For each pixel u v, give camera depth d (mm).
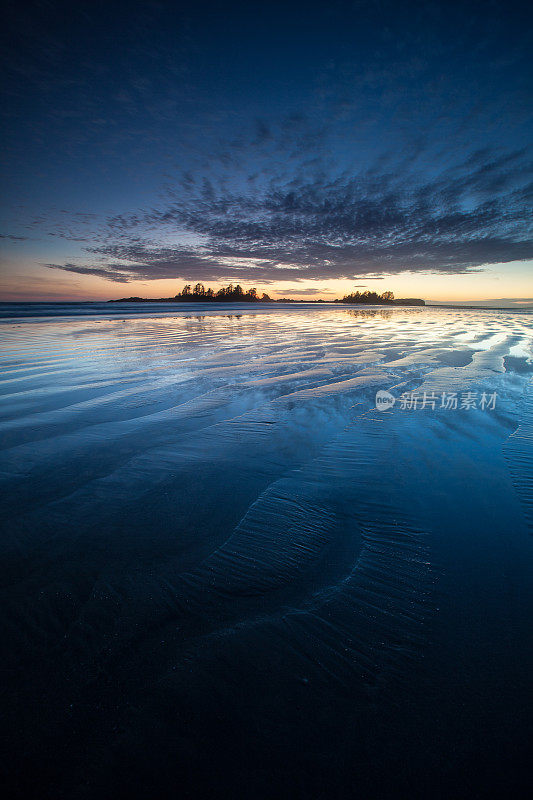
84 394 5059
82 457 3207
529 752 1141
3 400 4762
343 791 1039
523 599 1747
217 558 2004
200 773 1081
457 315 28703
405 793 1036
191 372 6469
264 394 5164
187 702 1274
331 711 1251
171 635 1535
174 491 2686
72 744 1155
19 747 1146
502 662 1433
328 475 2969
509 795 1031
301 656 1448
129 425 3967
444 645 1505
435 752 1136
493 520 2393
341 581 1857
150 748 1142
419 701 1285
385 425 4039
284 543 2141
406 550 2102
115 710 1250
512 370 6750
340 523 2348
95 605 1674
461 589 1810
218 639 1518
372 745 1152
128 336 11609
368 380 5977
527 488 2775
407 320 21328
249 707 1260
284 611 1667
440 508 2527
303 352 8719
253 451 3385
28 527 2236
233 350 8945
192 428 3912
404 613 1663
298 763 1105
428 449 3461
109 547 2072
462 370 6754
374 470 3059
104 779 1066
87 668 1390
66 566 1920
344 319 21922
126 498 2582
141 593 1751
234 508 2486
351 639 1527
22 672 1370
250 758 1119
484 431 3885
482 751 1140
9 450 3324
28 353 8164
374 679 1361
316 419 4215
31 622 1581
